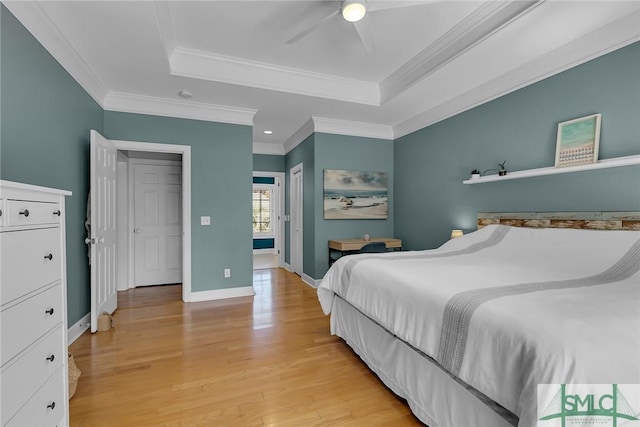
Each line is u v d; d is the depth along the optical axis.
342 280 2.35
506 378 1.02
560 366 0.88
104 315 2.77
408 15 2.32
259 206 8.36
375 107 3.82
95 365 2.09
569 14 1.99
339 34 2.60
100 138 2.81
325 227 4.41
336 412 1.61
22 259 1.04
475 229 3.29
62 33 2.20
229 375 1.97
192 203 3.68
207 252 3.75
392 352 1.78
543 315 1.06
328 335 2.65
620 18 2.03
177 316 3.12
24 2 1.81
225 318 3.06
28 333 1.07
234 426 1.50
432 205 3.95
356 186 4.55
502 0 2.10
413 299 1.56
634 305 1.15
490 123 3.09
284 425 1.51
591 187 2.25
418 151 4.20
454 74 2.89
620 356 0.88
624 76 2.04
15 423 0.99
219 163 3.80
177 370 2.03
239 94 3.37
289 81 3.31
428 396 1.47
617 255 1.83
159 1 2.11
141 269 4.38
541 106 2.59
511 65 2.71
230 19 2.38
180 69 2.88
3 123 1.69
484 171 3.17
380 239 4.47
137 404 1.67
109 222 3.09
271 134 5.26
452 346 1.27
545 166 2.56
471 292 1.39
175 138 3.60
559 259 2.05
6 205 0.96
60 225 1.30
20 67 1.83
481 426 1.19
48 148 2.15
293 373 2.01
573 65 2.34
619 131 2.07
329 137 4.41
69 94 2.48
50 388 1.20
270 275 5.28
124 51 2.49
